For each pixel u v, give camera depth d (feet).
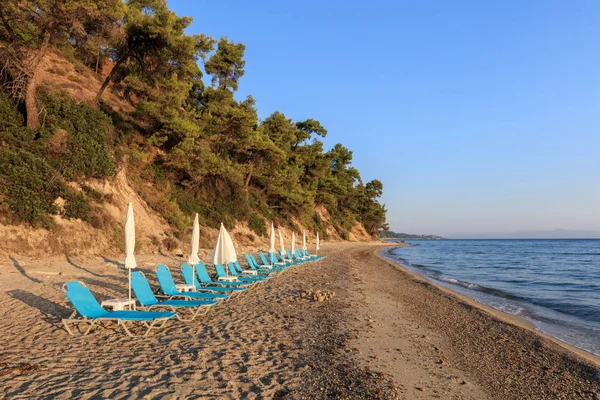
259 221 108.78
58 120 55.11
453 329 30.04
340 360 19.21
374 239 301.22
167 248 62.59
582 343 28.84
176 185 80.94
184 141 74.02
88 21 56.34
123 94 88.48
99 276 39.01
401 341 24.58
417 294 47.91
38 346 18.39
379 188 292.81
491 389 18.21
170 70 82.43
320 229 185.88
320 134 175.94
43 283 33.01
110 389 13.84
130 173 69.31
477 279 74.90
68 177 51.39
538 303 47.39
